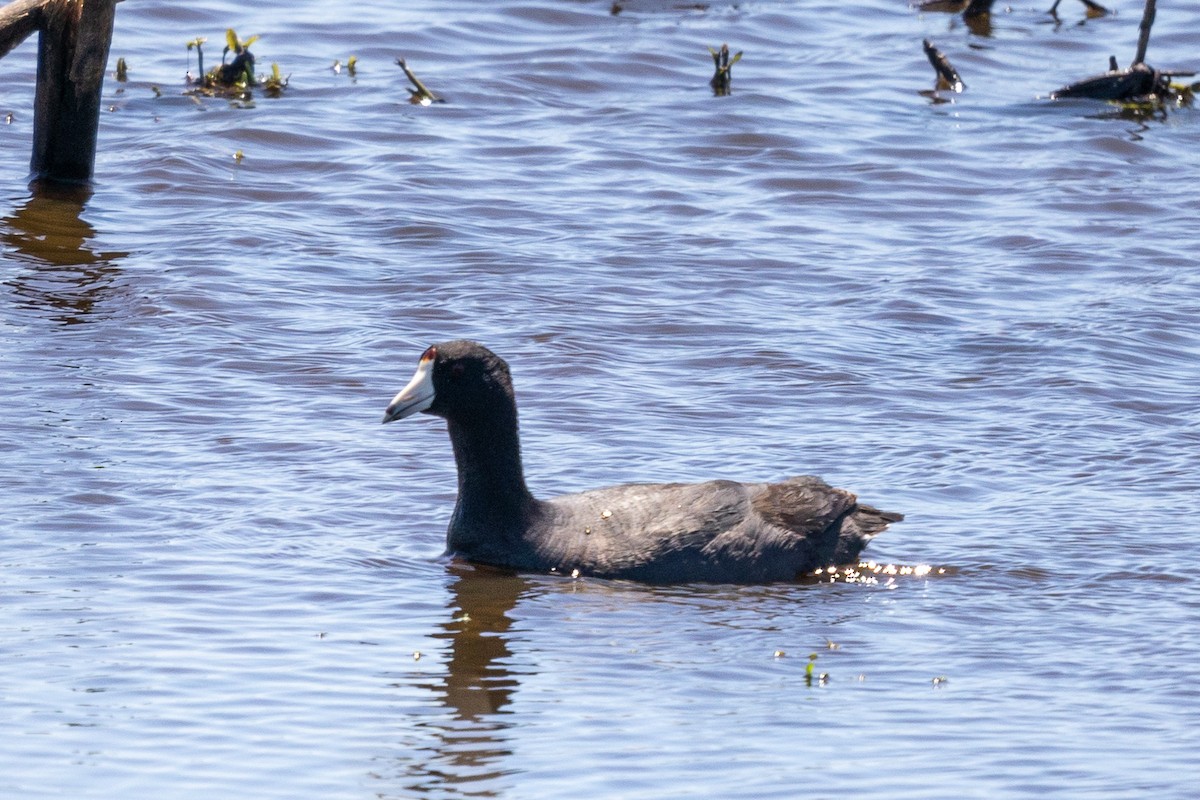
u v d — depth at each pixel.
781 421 15.84
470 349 12.77
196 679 10.36
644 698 10.35
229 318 17.95
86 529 12.69
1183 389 16.91
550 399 16.17
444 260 20.17
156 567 12.10
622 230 21.61
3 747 9.37
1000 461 14.93
